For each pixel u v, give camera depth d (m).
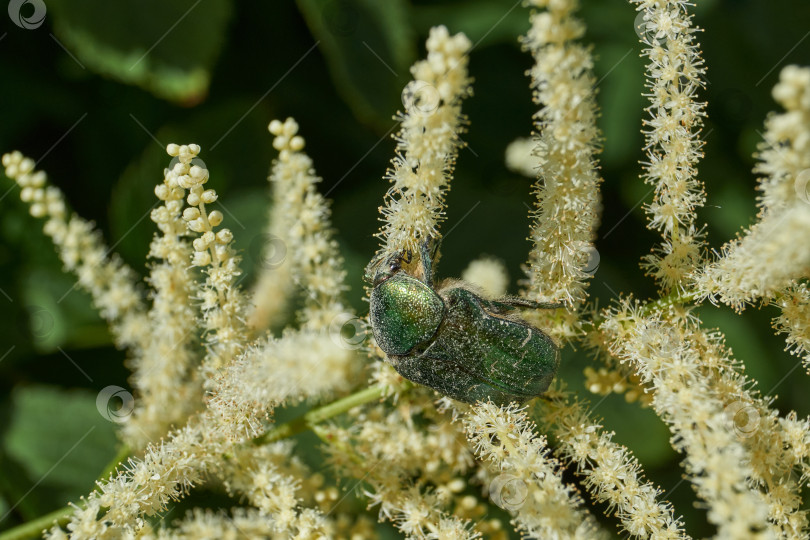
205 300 0.23
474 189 0.27
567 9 0.22
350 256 0.26
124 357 0.26
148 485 0.23
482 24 0.27
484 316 0.23
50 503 0.25
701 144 0.23
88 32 0.25
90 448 0.25
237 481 0.24
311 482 0.24
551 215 0.23
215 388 0.23
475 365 0.23
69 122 0.26
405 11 0.26
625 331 0.23
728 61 0.27
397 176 0.23
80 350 0.26
